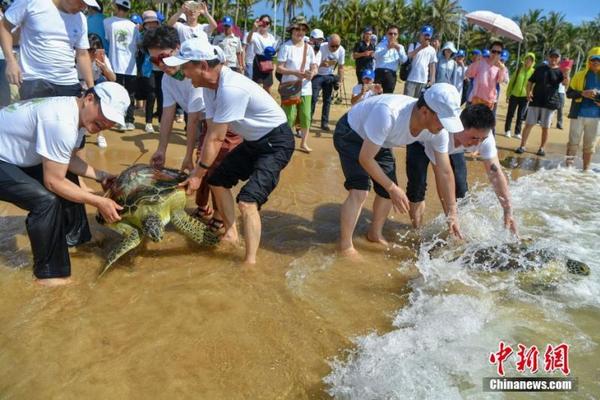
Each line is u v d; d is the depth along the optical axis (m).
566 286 3.42
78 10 4.32
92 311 2.94
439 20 45.25
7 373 2.38
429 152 4.06
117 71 7.30
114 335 2.71
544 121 8.25
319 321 2.94
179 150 6.77
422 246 4.08
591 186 6.41
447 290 3.33
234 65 8.17
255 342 2.71
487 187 6.12
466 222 4.43
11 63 4.10
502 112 14.65
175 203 3.67
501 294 3.31
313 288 3.33
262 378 2.43
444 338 2.75
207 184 4.23
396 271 3.67
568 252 4.01
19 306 2.96
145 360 2.52
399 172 6.61
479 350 2.64
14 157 3.04
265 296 3.19
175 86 4.13
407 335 2.77
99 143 6.50
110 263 3.35
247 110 3.44
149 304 3.04
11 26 4.08
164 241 4.03
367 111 3.58
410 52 9.55
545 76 8.02
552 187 6.27
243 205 3.52
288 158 3.68
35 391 2.27
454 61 10.28
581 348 2.71
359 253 3.96
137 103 9.98
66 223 3.70
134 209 3.53
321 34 8.59
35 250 3.15
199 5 6.90
